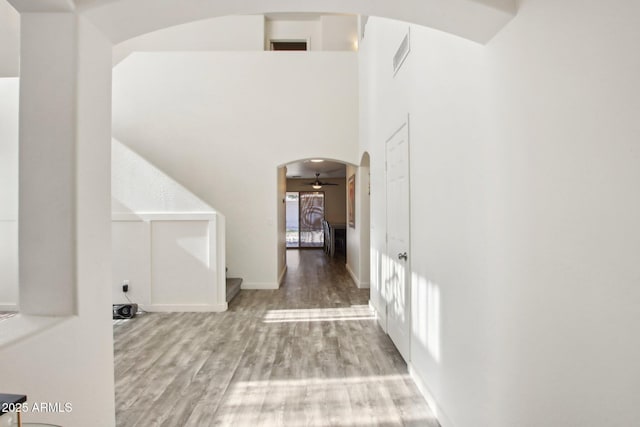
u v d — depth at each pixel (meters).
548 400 1.08
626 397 0.80
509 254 1.29
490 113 1.41
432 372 2.16
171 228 4.33
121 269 4.31
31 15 1.33
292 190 12.23
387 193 3.38
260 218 5.60
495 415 1.41
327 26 7.09
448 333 1.89
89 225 1.40
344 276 6.59
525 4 1.17
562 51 1.00
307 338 3.37
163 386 2.45
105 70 1.51
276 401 2.25
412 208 2.56
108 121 1.53
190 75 5.59
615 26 0.82
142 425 2.00
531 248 1.16
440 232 1.99
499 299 1.37
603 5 0.85
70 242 1.32
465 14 1.28
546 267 1.08
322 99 5.65
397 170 2.98
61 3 1.28
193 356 2.96
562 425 1.02
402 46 2.76
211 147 5.58
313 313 4.21
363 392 2.36
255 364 2.80
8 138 4.00
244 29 6.70
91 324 1.41
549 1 1.05
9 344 1.04
